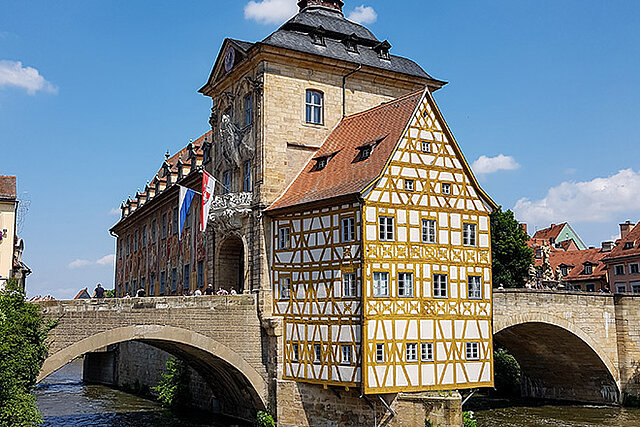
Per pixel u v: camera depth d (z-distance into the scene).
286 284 32.78
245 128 36.34
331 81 36.62
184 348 33.31
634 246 72.50
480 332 31.48
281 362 32.59
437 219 31.03
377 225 29.34
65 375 71.81
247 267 34.72
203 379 41.16
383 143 31.28
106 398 49.09
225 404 38.81
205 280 40.00
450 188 31.64
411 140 30.83
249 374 32.75
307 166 35.22
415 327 29.67
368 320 28.58
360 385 28.36
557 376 46.88
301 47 35.75
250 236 34.78
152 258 55.19
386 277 29.30
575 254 85.56
